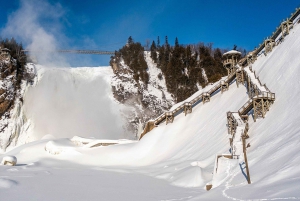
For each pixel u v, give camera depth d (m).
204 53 114.12
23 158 54.78
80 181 29.98
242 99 43.62
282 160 19.80
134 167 46.19
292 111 28.64
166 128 55.03
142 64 108.62
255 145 27.78
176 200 19.36
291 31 45.78
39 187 25.31
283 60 40.50
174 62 108.69
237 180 20.81
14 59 97.31
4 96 87.94
